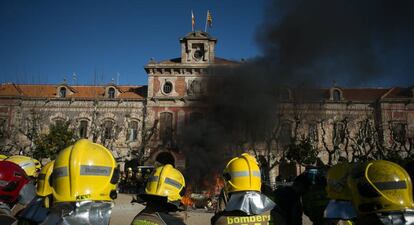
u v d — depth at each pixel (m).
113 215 15.34
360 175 3.12
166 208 4.16
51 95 48.06
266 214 4.18
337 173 4.03
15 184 3.90
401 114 44.75
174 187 4.23
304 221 13.87
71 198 2.96
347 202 3.84
